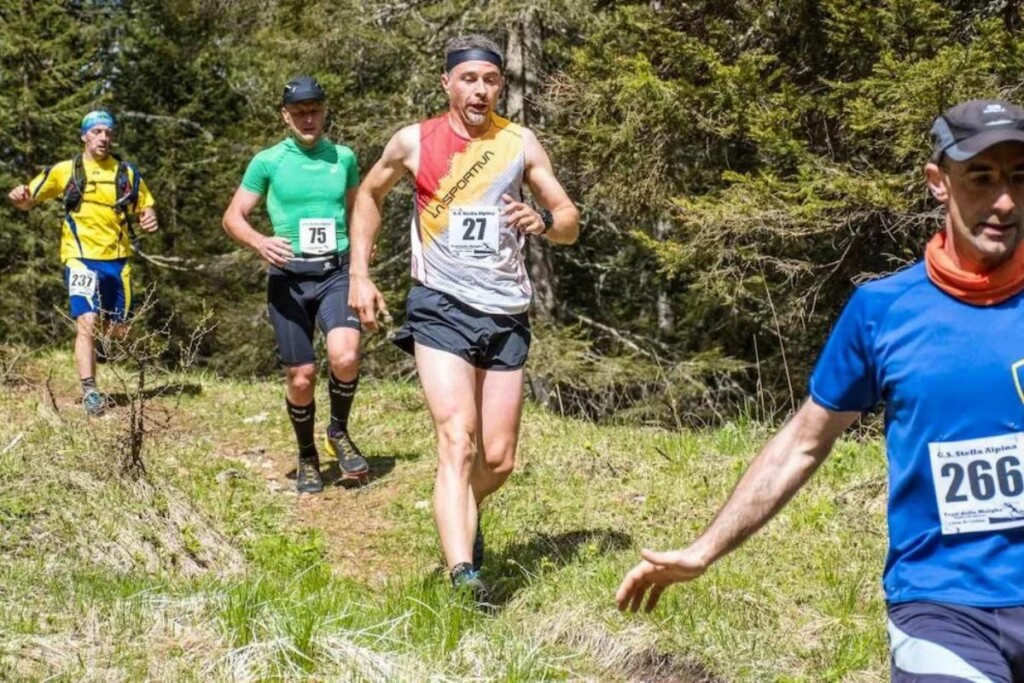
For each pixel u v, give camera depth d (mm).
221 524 6051
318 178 6582
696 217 10156
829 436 2670
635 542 5656
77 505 5430
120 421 6598
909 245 10633
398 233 16312
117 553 5250
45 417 6715
